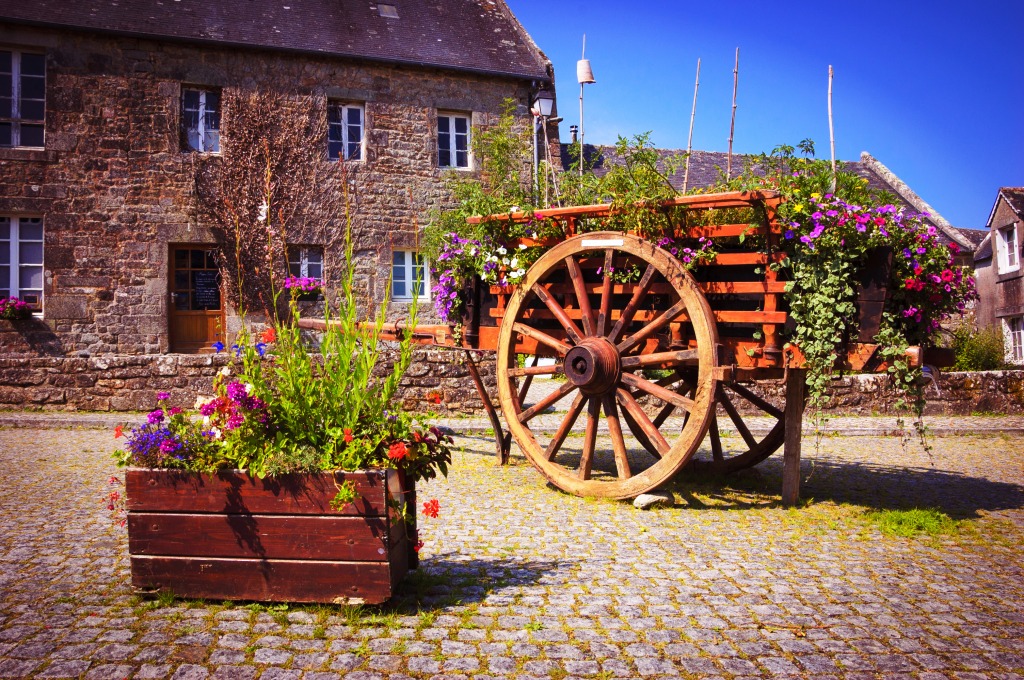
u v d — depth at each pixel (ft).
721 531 17.17
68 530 16.46
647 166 18.83
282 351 12.80
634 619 11.76
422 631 11.18
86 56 48.44
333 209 53.01
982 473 25.63
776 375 18.34
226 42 50.21
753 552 15.53
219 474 11.90
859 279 17.26
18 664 9.89
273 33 52.60
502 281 22.11
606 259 19.61
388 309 53.72
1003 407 44.73
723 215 19.11
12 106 48.01
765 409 22.68
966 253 93.61
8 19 46.09
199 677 9.61
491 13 63.31
